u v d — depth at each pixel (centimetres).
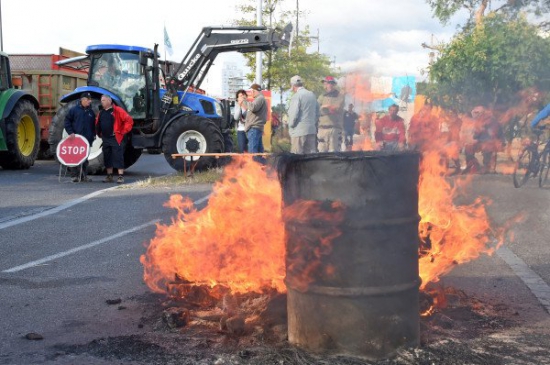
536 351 403
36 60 2247
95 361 394
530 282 584
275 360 378
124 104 1736
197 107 1830
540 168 1394
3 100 1761
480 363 380
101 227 886
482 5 1925
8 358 401
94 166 1711
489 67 1842
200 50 1872
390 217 374
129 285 577
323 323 381
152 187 1378
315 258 379
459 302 495
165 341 423
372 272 373
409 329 385
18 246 766
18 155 1794
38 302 530
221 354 395
